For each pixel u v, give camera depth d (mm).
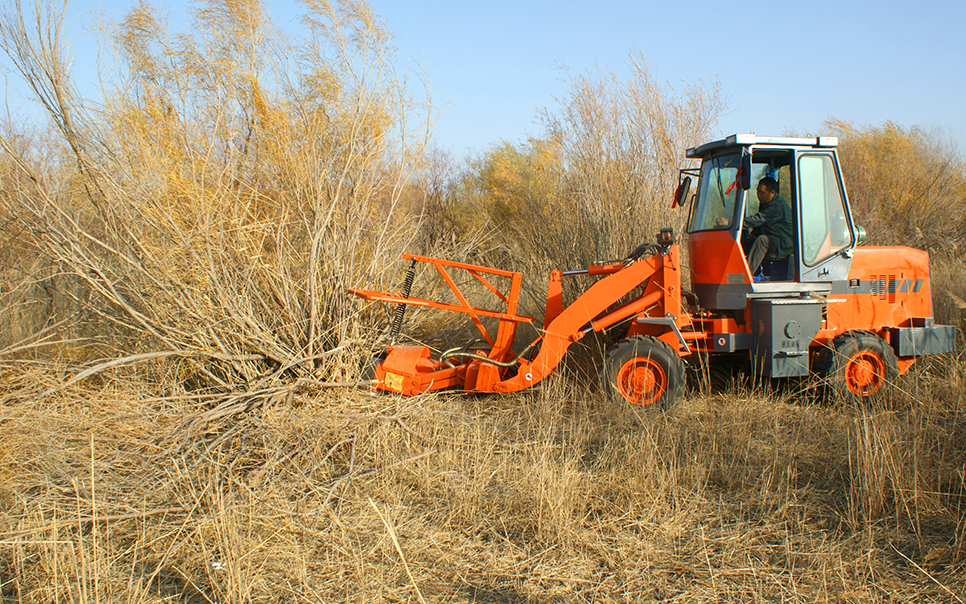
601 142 7371
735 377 6293
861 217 11617
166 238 4660
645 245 5742
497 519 3572
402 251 6020
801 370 5418
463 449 4492
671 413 5273
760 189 5699
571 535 3352
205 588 2914
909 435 4480
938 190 12953
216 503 3375
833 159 5602
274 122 5012
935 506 3621
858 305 5734
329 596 2887
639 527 3455
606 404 5250
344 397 5027
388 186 5672
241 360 4805
